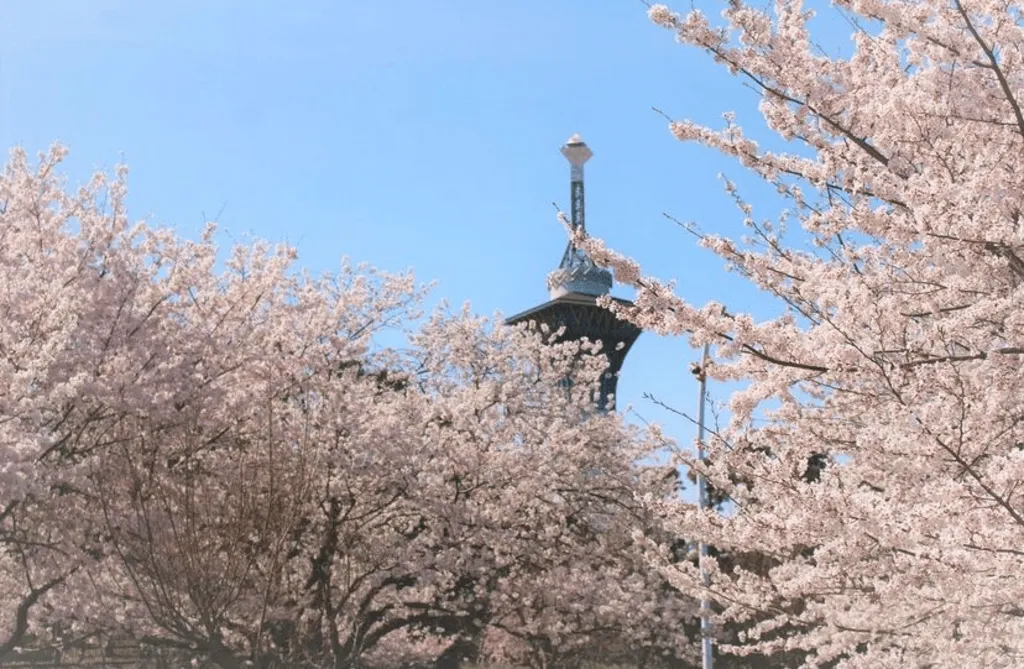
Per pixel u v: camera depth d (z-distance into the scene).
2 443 11.41
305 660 15.77
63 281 13.75
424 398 20.34
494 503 20.25
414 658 20.73
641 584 20.55
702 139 7.83
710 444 8.04
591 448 21.66
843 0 7.32
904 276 7.48
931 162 7.22
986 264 6.94
